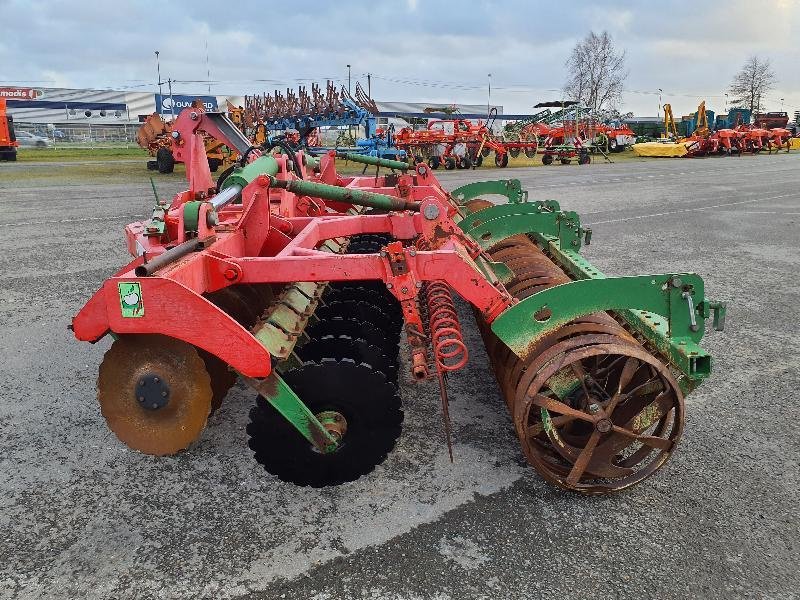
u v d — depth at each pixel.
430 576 2.66
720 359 5.06
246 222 4.14
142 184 18.94
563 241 5.14
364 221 4.20
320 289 4.12
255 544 2.88
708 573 2.67
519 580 2.63
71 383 4.65
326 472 3.20
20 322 6.00
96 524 3.04
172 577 2.68
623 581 2.63
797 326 5.88
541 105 37.38
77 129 59.09
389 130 22.36
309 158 6.27
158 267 2.88
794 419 4.06
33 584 2.65
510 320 3.09
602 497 3.21
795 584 2.61
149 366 3.10
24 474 3.46
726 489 3.28
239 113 23.67
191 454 3.67
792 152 43.22
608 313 3.76
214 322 2.82
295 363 3.26
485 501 3.18
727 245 9.88
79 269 8.03
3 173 22.78
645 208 14.27
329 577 2.66
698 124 44.94
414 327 3.25
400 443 3.77
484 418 4.08
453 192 7.49
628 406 3.36
